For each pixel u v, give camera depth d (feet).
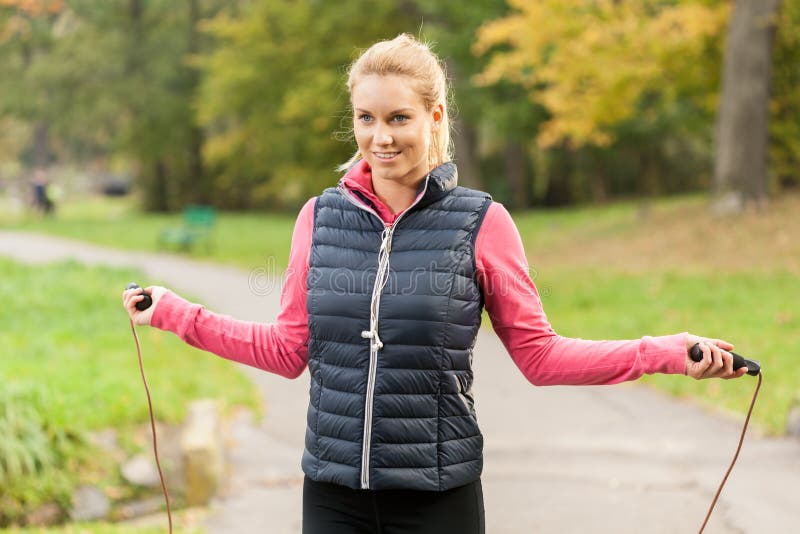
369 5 81.56
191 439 18.07
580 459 19.83
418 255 7.18
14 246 71.61
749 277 40.63
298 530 16.06
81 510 17.24
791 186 60.23
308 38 85.10
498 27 56.13
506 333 7.41
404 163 7.03
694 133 79.77
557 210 93.71
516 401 25.40
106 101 119.24
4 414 17.62
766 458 19.42
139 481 18.34
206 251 70.54
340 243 7.41
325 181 88.53
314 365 7.43
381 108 6.89
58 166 206.39
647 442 21.08
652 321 35.22
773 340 30.14
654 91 64.44
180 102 120.98
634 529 15.57
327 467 7.29
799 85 55.42
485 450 20.68
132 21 122.52
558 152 101.71
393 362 7.12
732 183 53.11
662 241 52.19
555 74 56.65
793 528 15.19
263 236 82.07
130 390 21.59
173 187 129.80
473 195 7.34
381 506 7.22
